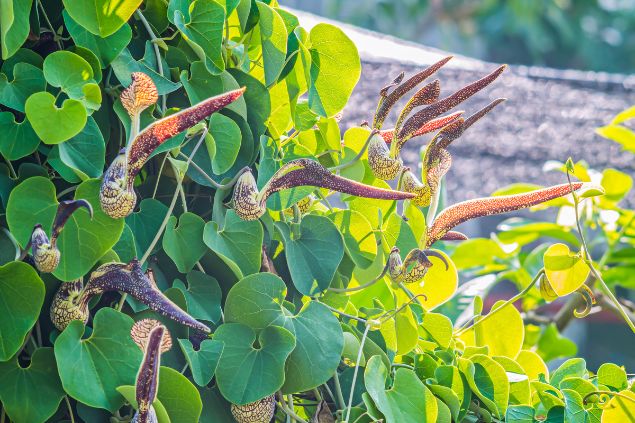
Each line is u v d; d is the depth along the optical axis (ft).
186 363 5.29
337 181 5.15
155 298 4.93
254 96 5.65
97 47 5.23
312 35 5.89
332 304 5.84
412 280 5.53
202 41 5.47
